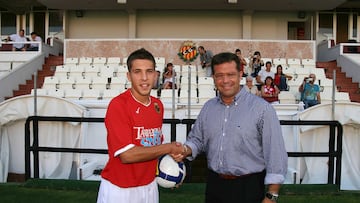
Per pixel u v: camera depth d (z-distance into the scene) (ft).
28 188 20.10
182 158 10.12
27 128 20.34
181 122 19.54
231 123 9.80
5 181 22.45
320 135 21.61
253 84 40.29
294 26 66.44
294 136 21.72
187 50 50.98
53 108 22.17
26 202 17.99
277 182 9.43
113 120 9.62
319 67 50.96
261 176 9.97
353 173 21.74
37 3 64.39
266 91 33.91
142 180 10.14
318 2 57.11
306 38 64.85
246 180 9.87
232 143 9.78
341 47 51.29
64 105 22.13
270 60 48.55
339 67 50.83
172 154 9.89
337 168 19.49
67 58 49.55
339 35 68.18
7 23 70.54
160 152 9.60
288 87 41.78
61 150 20.08
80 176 21.39
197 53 51.08
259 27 64.03
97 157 23.61
